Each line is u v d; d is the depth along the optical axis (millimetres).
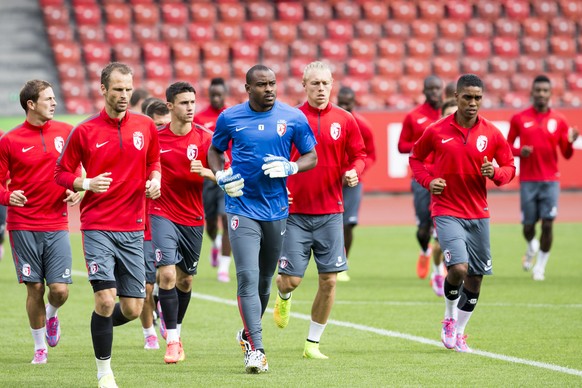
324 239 30656
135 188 26906
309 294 46094
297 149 29578
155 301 37406
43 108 30156
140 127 27109
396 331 35844
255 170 28297
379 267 56125
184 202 32125
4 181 30453
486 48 109688
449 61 107812
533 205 51469
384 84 104938
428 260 51219
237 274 28297
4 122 81625
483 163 30906
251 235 28344
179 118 31984
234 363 29922
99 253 26344
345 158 34281
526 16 113125
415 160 32531
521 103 105250
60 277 30500
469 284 31859
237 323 38094
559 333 35188
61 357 31234
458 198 31594
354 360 30219
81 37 104688
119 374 28016
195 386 26078
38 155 30156
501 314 39594
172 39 106375
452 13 111938
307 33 108875
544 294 45344
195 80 103688
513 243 66938
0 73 102375
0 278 51781
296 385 26172
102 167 26672
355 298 44500
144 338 34469
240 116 28500
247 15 110000
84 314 40125
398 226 76812
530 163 51188
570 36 112000
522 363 29547
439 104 48438
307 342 30906
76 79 102438
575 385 26172
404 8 111375
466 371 28266
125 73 26391
